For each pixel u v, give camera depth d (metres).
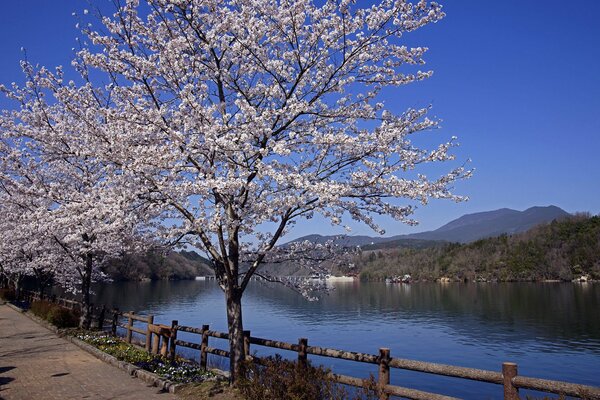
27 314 19.97
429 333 24.97
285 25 7.50
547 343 22.17
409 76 7.77
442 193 6.79
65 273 21.38
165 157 6.79
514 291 56.69
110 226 7.51
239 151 6.57
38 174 13.21
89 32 7.96
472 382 14.59
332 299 49.69
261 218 6.71
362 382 5.52
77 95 9.22
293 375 5.72
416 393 5.03
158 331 10.73
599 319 30.53
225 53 7.97
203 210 7.07
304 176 6.64
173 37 7.85
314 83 7.58
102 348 10.90
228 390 6.92
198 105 6.71
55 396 7.05
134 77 7.93
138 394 7.20
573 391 3.91
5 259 21.09
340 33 7.37
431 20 7.27
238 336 7.21
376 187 6.85
